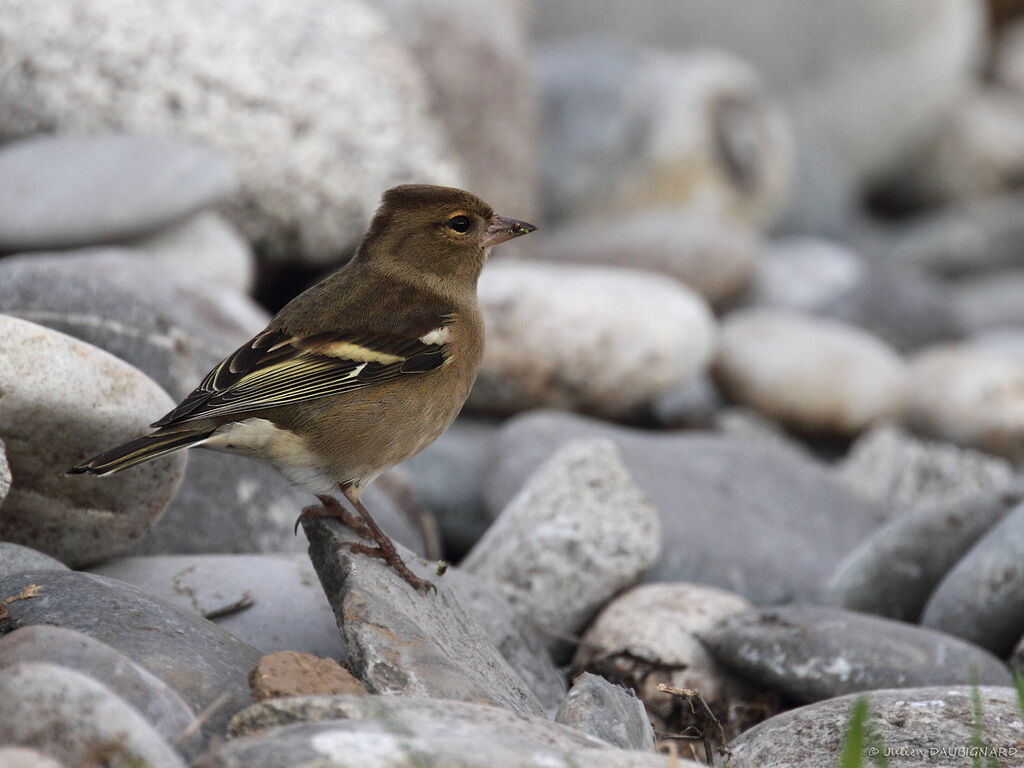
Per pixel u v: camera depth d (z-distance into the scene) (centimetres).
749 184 2162
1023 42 3228
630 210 2095
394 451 748
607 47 2248
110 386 696
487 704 603
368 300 770
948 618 887
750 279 1834
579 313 1365
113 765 453
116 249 1173
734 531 1109
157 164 1199
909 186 2775
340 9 1468
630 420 1495
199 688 575
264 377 704
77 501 733
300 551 916
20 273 897
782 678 791
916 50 2589
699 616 870
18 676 470
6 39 1297
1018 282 2308
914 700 661
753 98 2212
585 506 941
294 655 590
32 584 632
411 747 475
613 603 915
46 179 1183
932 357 1662
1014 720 638
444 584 735
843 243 2414
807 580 1061
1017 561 870
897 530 973
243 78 1352
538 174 1977
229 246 1254
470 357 794
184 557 793
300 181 1360
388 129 1398
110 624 607
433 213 819
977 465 1393
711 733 682
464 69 1684
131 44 1323
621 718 607
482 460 1262
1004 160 2738
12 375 654
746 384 1591
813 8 2561
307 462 723
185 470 837
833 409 1561
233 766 459
